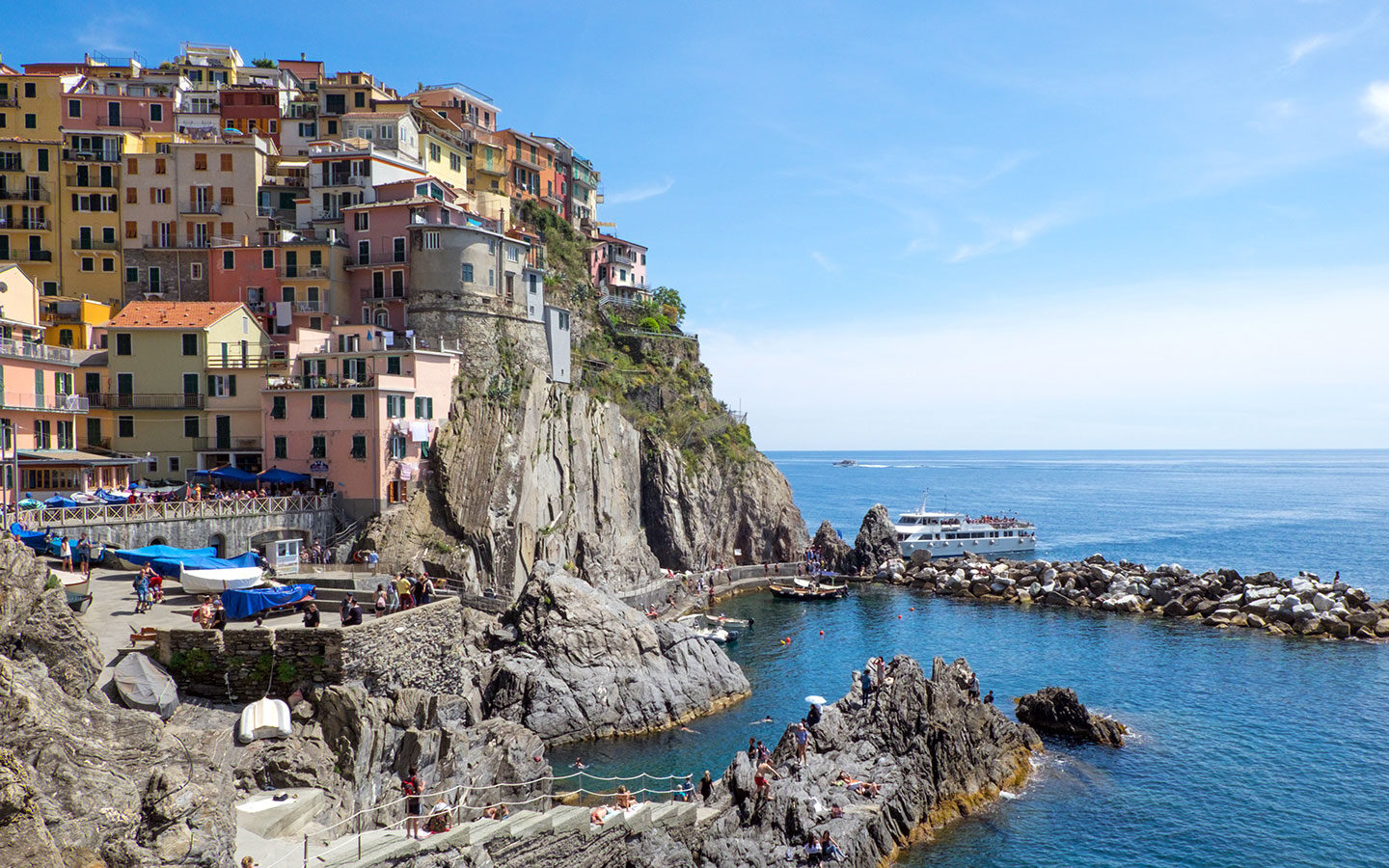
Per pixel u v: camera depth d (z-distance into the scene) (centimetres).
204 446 7800
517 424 8562
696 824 3944
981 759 5166
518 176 12938
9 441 5984
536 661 5909
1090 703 6694
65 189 9550
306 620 4216
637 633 6450
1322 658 8069
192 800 2452
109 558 5422
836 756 4681
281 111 11488
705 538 11444
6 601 2800
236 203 9650
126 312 7975
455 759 4094
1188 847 4512
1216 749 5753
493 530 7975
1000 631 9250
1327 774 5372
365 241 9188
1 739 2209
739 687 6812
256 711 3575
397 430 7500
